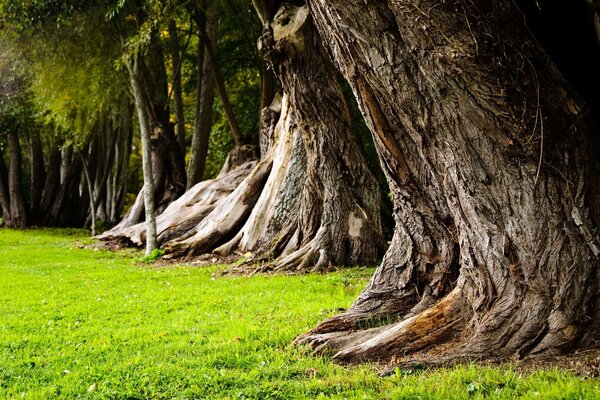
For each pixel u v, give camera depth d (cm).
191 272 1426
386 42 566
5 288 1232
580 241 521
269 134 1873
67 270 1552
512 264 546
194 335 757
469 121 540
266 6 1364
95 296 1116
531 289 534
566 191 526
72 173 3909
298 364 588
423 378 511
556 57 575
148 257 1741
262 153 1911
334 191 1418
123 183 3797
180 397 518
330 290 1088
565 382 452
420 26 523
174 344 708
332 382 527
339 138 1403
